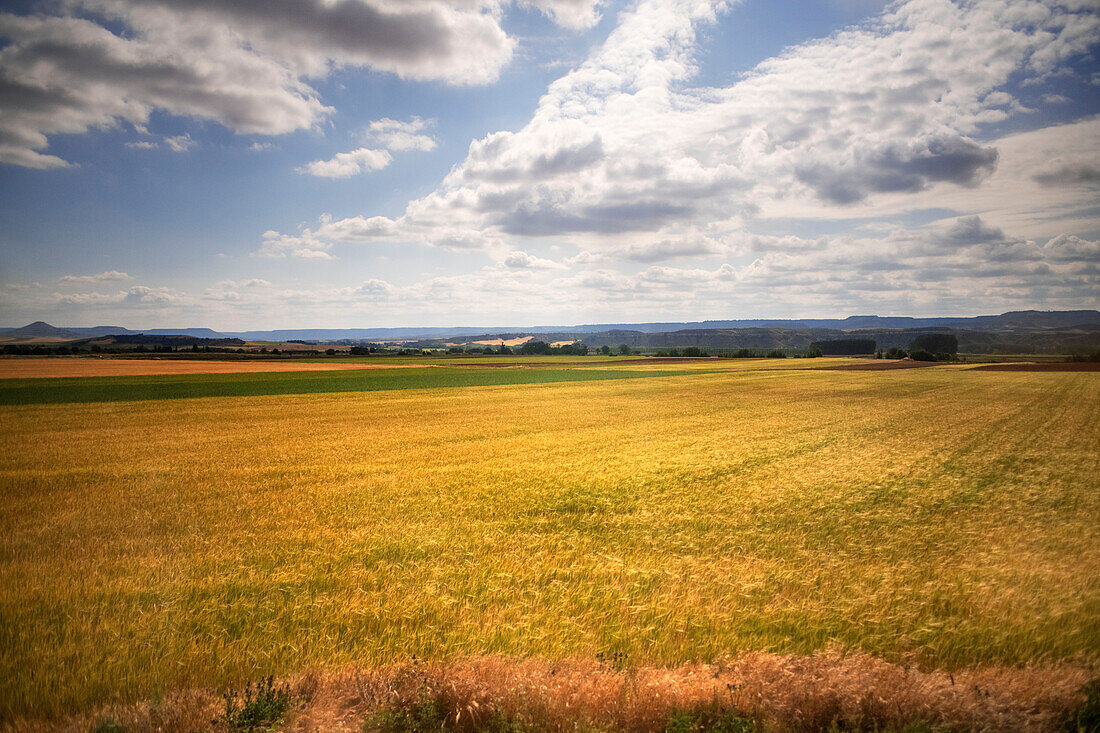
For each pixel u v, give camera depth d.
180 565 8.98
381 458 19.56
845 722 4.40
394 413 35.75
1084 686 4.84
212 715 4.57
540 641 6.23
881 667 5.11
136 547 10.02
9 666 5.78
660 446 21.88
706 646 6.04
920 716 4.39
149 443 23.47
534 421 31.09
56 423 30.59
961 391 48.88
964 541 9.94
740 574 8.33
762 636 6.34
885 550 9.46
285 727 4.36
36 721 4.86
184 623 6.81
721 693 4.69
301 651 6.06
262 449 21.73
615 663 5.52
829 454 19.61
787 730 4.30
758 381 65.88
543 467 17.58
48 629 6.63
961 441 22.38
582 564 8.88
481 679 4.91
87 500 13.59
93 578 8.36
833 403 39.91
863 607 7.04
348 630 6.51
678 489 14.41
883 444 21.78
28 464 18.59
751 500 13.22
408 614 6.92
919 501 13.01
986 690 4.75
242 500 13.55
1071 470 16.59
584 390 54.91
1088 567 8.48
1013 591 7.43
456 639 6.30
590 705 4.54
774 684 4.81
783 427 27.36
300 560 9.22
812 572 8.36
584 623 6.71
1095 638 6.17
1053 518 11.50
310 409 38.38
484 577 8.32
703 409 36.84
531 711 4.50
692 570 8.55
